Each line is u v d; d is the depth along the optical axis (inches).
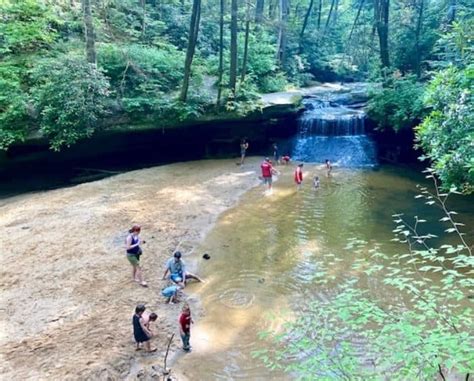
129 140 820.0
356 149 908.0
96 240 510.0
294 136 972.6
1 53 737.6
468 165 341.7
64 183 768.9
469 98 399.9
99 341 334.0
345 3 1867.6
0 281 415.2
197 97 842.2
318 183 730.2
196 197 669.3
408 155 861.8
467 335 150.9
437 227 547.8
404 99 803.4
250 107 863.1
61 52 786.2
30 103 703.1
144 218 580.1
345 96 1106.7
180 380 297.9
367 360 212.2
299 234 542.9
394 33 1062.4
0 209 613.6
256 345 335.0
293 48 1441.9
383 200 658.8
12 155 708.0
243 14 1176.2
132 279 429.1
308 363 181.3
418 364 155.7
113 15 953.5
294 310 379.2
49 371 298.2
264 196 682.2
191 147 903.7
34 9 796.6
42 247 488.4
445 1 911.0
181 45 1098.1
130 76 827.4
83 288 408.8
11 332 341.7
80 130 723.4
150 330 339.6
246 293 410.9
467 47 540.4
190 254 489.7
